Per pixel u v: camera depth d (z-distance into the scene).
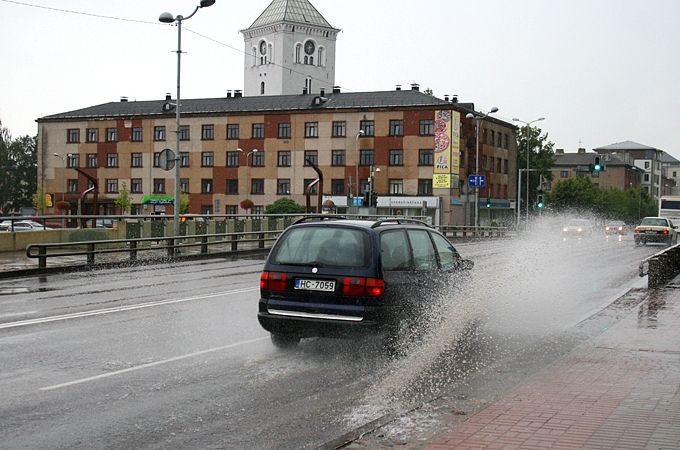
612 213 106.19
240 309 13.17
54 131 90.62
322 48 128.50
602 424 5.83
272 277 9.36
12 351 9.25
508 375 7.98
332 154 78.81
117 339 10.14
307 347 9.67
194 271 21.55
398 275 9.32
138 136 86.81
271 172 81.19
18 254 25.53
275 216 38.66
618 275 21.36
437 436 5.56
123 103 92.31
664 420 5.94
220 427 6.26
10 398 7.05
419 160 75.38
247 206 68.69
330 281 9.03
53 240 27.44
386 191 76.69
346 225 9.37
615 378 7.54
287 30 123.88
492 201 83.06
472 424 5.87
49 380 7.77
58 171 90.44
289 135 80.44
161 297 14.91
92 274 20.44
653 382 7.35
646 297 15.17
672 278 19.75
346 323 8.90
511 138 90.44
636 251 34.84
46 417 6.46
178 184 30.28
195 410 6.76
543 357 9.04
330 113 78.69
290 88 124.88
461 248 36.19
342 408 6.87
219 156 83.38
